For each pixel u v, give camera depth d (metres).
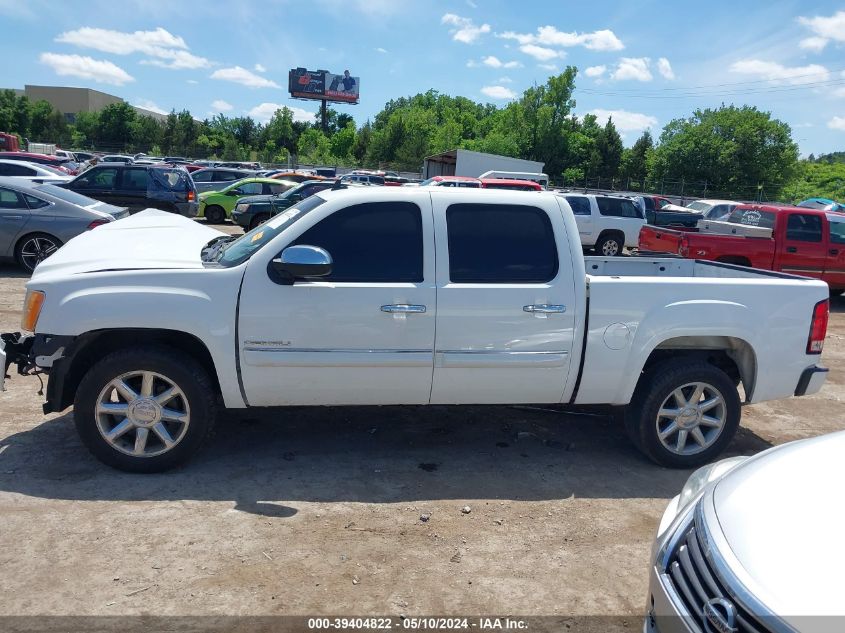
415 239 4.38
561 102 65.44
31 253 10.93
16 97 72.44
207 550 3.52
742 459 3.28
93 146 72.44
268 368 4.24
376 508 4.05
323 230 4.31
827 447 2.95
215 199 21.86
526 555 3.65
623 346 4.54
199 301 4.13
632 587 3.43
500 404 4.66
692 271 6.22
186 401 4.21
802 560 2.22
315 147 80.81
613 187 61.19
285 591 3.23
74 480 4.19
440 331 4.34
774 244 11.68
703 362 4.72
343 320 4.24
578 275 4.50
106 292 4.08
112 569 3.33
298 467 4.54
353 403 4.45
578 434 5.40
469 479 4.50
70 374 4.32
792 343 4.78
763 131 56.88
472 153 35.16
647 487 4.52
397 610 3.14
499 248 4.46
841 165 67.44
